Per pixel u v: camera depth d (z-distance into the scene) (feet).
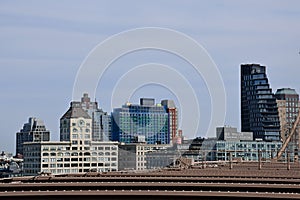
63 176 480.23
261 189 379.76
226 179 444.14
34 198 367.04
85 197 374.43
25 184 385.70
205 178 455.22
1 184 382.42
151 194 376.89
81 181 446.19
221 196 372.79
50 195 369.30
